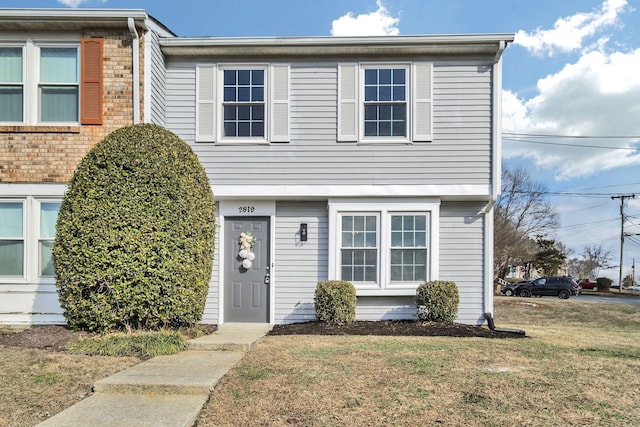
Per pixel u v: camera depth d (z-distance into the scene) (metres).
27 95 8.70
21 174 8.65
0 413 4.38
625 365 5.98
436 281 9.18
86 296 7.07
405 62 9.51
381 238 9.46
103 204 7.02
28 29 8.69
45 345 6.73
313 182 9.42
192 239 7.43
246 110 9.62
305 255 9.66
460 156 9.38
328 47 9.35
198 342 7.06
